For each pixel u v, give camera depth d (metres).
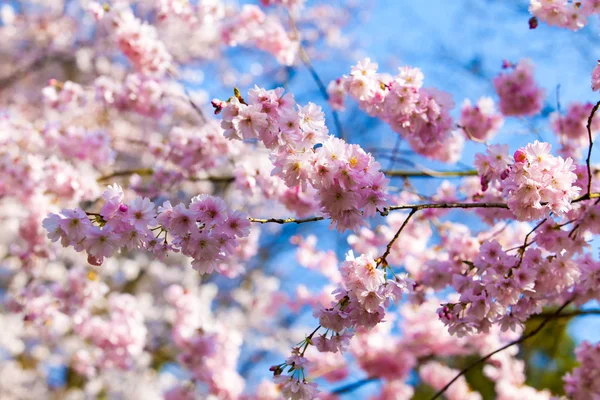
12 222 6.39
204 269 2.72
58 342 7.61
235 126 2.53
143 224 2.55
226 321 8.32
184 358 5.70
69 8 9.17
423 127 3.63
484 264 3.08
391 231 5.53
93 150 5.35
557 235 3.32
